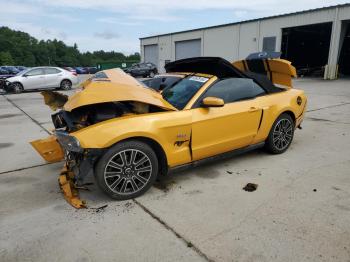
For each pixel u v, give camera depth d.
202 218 2.91
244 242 2.54
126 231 2.73
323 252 2.40
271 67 4.87
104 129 3.07
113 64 50.50
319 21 21.62
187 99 3.69
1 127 7.12
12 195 3.49
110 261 2.35
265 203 3.17
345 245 2.48
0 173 4.19
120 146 3.12
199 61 4.14
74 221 2.90
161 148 3.36
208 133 3.68
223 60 3.84
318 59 31.92
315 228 2.71
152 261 2.34
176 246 2.51
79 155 3.19
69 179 3.63
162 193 3.44
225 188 3.54
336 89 14.27
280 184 3.62
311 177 3.81
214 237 2.62
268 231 2.68
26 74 15.70
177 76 4.28
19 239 2.64
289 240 2.55
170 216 2.96
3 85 15.30
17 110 9.73
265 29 25.16
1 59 87.62
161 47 36.59
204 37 30.72
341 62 26.00
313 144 5.21
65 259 2.38
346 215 2.91
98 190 3.53
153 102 3.29
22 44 103.56
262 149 4.88
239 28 27.11
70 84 17.03
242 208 3.08
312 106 9.25
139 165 3.29
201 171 4.05
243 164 4.28
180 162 3.57
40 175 4.09
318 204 3.13
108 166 3.12
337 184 3.59
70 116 3.45
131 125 3.15
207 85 3.80
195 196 3.36
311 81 19.48
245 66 5.19
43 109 9.80
